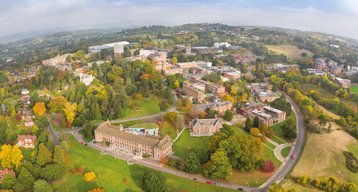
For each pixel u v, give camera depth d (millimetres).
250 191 199750
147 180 190125
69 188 194875
